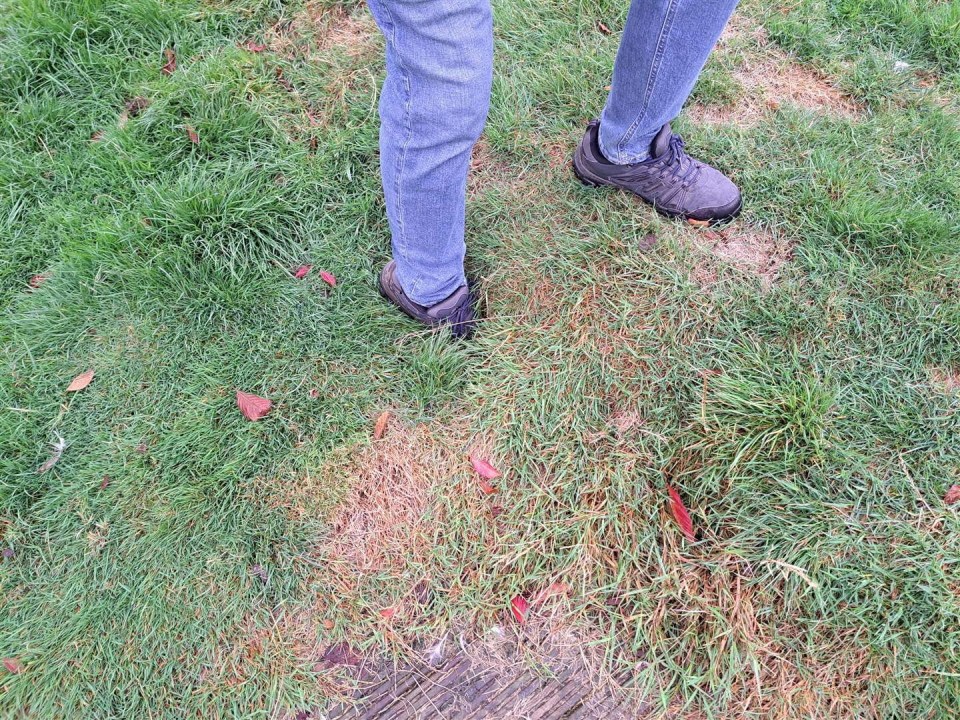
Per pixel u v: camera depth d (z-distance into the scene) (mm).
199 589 1547
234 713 1433
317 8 2520
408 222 1480
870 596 1508
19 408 1737
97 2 2371
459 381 1809
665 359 1815
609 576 1569
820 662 1464
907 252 1952
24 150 2150
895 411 1727
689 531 1588
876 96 2344
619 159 2004
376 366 1834
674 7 1517
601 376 1799
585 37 2496
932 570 1517
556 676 1488
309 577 1574
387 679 1485
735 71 2438
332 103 2293
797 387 1703
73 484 1653
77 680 1451
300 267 1988
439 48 1068
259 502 1648
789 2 2578
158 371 1809
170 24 2387
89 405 1763
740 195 2061
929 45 2469
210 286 1901
